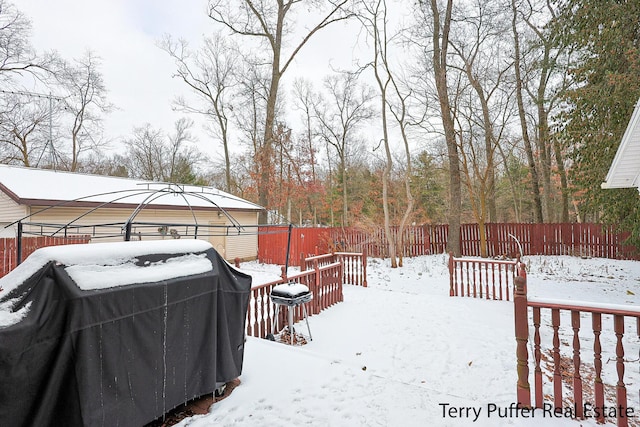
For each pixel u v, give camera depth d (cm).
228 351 285
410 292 823
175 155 3003
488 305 678
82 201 927
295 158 2084
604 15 711
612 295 770
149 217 1115
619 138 717
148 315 220
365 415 264
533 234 1371
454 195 1373
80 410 178
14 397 159
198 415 259
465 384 352
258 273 1163
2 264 748
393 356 432
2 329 154
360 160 2852
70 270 189
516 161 2252
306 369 341
